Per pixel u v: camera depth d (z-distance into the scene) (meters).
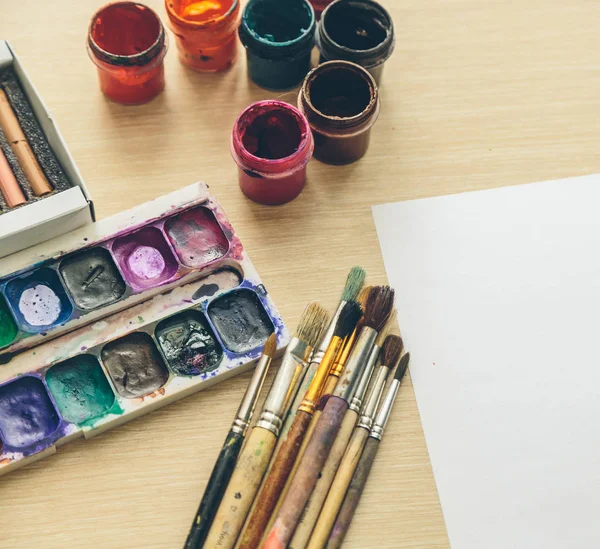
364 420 0.96
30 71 1.12
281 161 0.99
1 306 1.00
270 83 1.14
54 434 0.94
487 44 1.19
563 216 1.10
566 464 0.99
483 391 1.01
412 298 1.05
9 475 0.95
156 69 1.08
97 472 0.96
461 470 0.98
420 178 1.11
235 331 1.01
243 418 0.94
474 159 1.13
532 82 1.17
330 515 0.91
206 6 1.12
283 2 1.11
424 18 1.20
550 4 1.21
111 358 0.99
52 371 0.98
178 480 0.96
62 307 1.00
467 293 1.06
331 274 1.06
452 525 0.96
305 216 1.09
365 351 0.97
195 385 0.97
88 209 0.98
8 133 1.03
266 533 0.92
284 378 0.95
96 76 1.13
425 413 1.00
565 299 1.06
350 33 1.14
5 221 0.95
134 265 1.03
